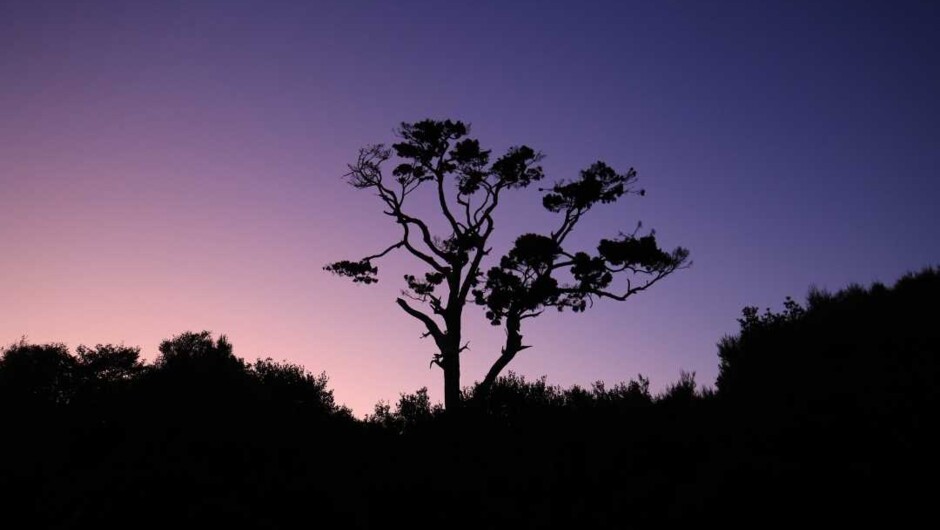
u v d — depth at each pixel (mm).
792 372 12000
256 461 12695
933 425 8445
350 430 16641
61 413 15297
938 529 6555
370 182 32875
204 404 15359
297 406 17781
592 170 30812
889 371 10562
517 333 28141
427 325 29969
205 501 10695
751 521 7520
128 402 15266
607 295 29484
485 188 32656
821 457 8477
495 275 28391
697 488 8609
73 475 11773
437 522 9984
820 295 16094
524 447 12289
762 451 9148
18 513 10328
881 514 6996
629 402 13430
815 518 7219
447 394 27922
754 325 15641
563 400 15172
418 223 32188
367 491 11492
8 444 12961
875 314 13156
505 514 9680
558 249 28656
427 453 13148
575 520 8953
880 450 8242
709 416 11344
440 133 31688
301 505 10953
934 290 13258
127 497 10766
